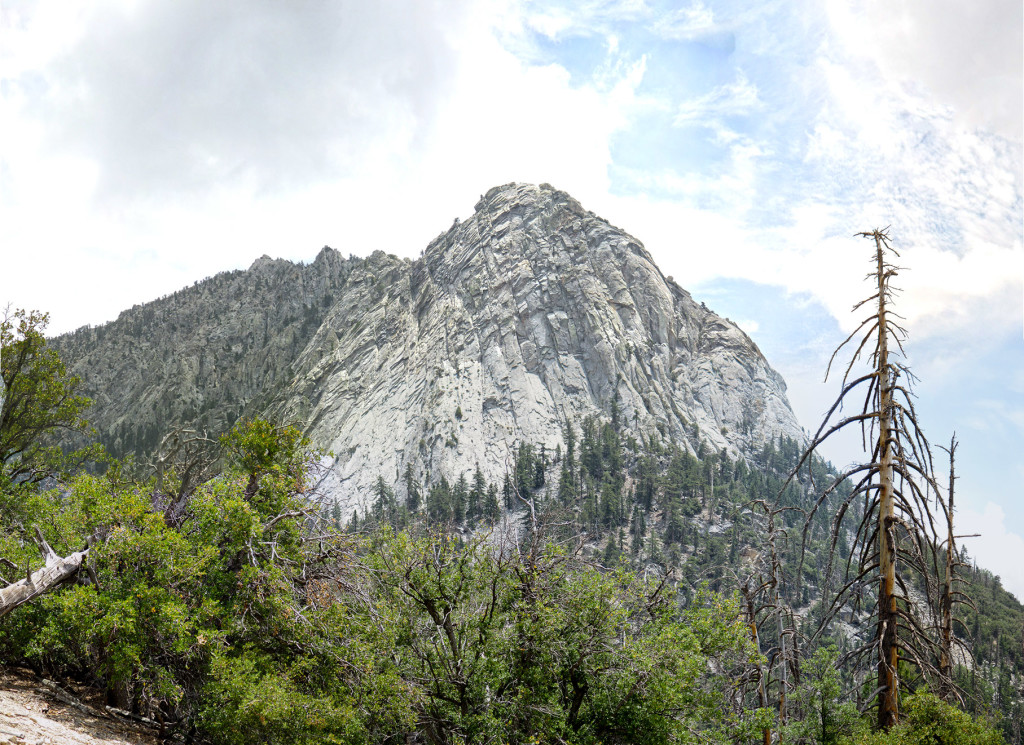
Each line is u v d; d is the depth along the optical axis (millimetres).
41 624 15445
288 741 14461
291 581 18688
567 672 17516
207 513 17750
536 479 186625
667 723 17234
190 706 15859
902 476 16078
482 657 17672
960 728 15453
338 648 17250
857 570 17234
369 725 16625
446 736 17312
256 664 16141
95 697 16391
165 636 15555
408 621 18578
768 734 20172
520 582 17891
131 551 15516
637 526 159625
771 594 21953
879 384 16719
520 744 16797
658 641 17547
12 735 11641
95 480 17641
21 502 21844
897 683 15984
